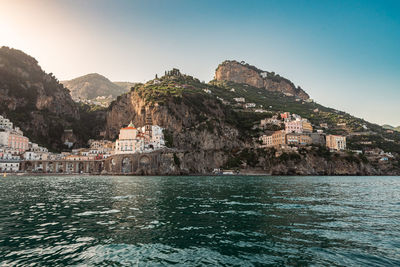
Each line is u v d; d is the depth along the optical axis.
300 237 20.64
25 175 141.62
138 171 148.62
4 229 22.30
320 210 31.98
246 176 145.00
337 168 166.75
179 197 43.94
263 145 191.25
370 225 24.64
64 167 167.12
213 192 52.38
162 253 17.00
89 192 51.75
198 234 21.27
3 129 167.62
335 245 18.70
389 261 15.81
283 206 34.72
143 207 33.62
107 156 175.12
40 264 15.08
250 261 15.71
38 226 23.45
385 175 175.12
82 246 18.20
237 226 23.89
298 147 170.25
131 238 20.08
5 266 14.70
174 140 186.12
